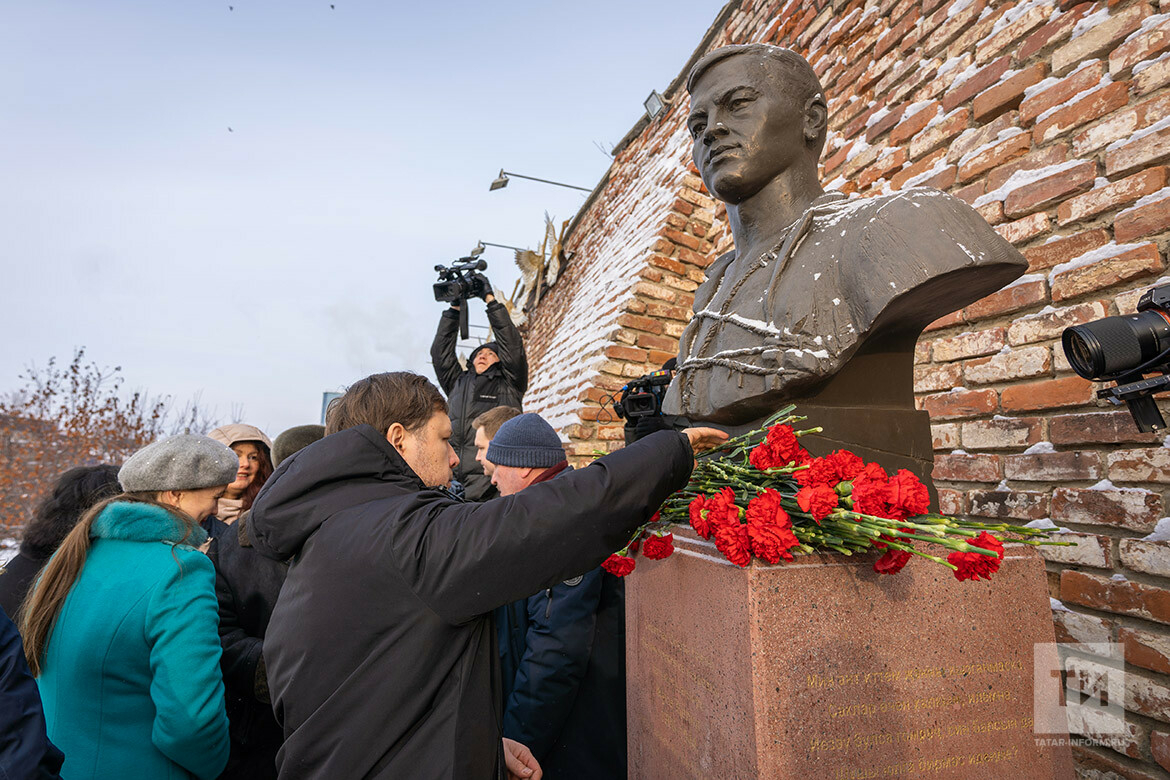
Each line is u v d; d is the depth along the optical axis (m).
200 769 1.49
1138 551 1.70
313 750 1.05
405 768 1.04
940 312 1.54
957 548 1.12
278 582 1.92
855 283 1.44
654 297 4.44
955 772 1.26
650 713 1.68
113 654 1.43
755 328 1.60
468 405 3.82
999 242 1.34
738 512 1.27
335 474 1.20
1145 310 1.25
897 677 1.25
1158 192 1.79
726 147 1.77
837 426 1.51
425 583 1.05
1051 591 1.94
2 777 0.97
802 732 1.18
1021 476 2.08
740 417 1.68
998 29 2.44
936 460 2.41
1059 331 2.01
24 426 9.13
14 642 1.08
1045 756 1.32
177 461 1.72
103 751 1.41
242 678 1.80
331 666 1.08
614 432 4.27
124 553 1.54
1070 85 2.10
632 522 1.12
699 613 1.42
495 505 1.10
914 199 1.45
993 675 1.32
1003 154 2.30
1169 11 1.84
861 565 1.27
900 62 2.95
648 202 5.15
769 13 4.14
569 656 1.85
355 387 1.42
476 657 1.14
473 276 4.02
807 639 1.21
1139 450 1.74
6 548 5.05
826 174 3.34
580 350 5.05
